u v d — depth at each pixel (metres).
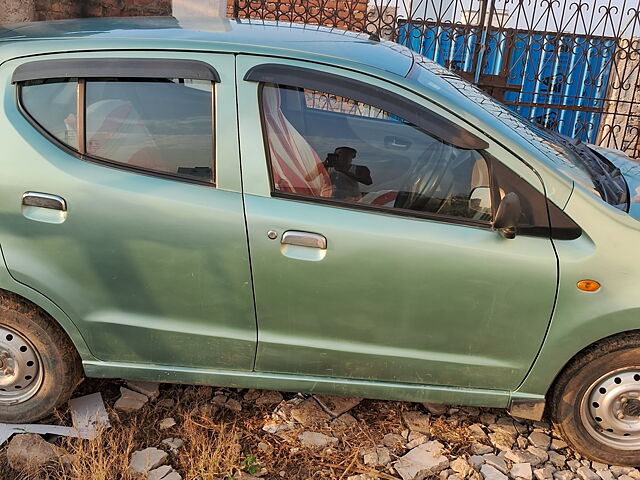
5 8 5.33
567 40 8.20
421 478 2.62
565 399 2.64
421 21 7.09
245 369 2.68
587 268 2.43
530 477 2.64
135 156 2.53
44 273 2.52
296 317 2.56
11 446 2.58
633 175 3.04
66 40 2.53
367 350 2.61
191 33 2.65
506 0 6.96
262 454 2.70
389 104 2.51
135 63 2.48
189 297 2.55
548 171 2.48
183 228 2.46
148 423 2.85
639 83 7.54
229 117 2.49
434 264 2.45
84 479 2.43
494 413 3.07
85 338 2.63
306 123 2.61
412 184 2.55
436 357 2.61
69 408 2.82
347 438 2.82
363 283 2.48
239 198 2.47
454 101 2.55
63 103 2.51
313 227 2.44
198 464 2.51
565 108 7.28
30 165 2.46
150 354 2.67
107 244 2.49
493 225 2.42
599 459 2.72
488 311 2.50
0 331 2.62
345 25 7.65
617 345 2.52
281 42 2.62
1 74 2.49
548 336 2.52
